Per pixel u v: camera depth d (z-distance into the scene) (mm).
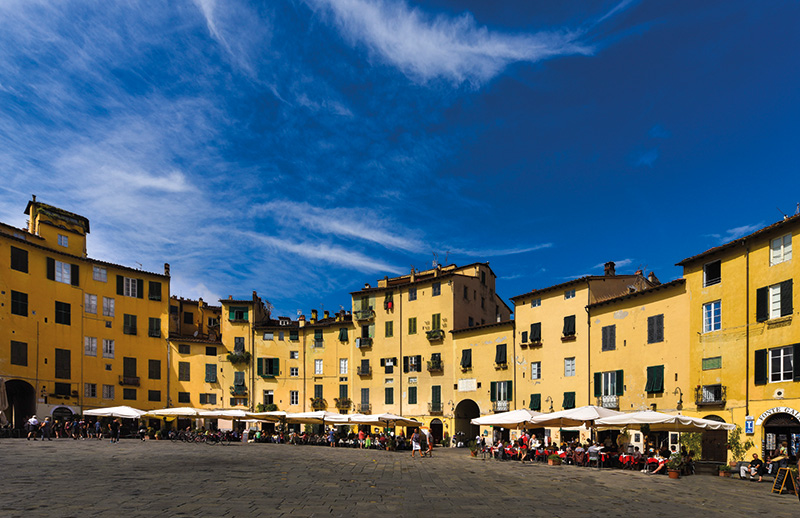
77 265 59219
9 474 23250
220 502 17359
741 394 33344
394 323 66625
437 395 61156
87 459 30531
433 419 61188
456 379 59781
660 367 39781
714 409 35062
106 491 19141
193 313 79125
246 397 70812
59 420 54906
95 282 60938
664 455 31250
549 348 50531
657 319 40531
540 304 52094
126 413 48562
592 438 44500
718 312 35781
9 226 53656
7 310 51719
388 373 66000
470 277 65312
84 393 58188
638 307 42344
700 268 37344
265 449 43406
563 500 19797
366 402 67250
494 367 56031
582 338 47406
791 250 31156
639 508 18438
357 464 32156
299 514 15711
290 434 59062
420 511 16812
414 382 63531
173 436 53688
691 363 37250
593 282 47812
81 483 20938
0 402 47500
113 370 61312
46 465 26891
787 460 23531
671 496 21453
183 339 68062
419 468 30828
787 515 17547
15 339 52062
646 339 41312
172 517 14789
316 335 72000
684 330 38156
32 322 53875
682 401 37719
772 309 32062
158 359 65875
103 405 59812
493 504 18469
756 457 27891
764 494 22469
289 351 72500
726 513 17766
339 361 70250
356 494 19922
